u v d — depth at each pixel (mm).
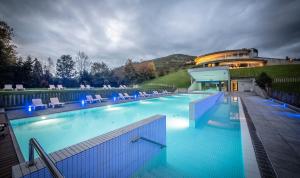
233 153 4324
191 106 6824
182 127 6828
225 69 23797
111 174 2789
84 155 2334
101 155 2598
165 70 68750
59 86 19891
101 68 46000
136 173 3385
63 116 8836
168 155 4223
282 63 40906
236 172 3447
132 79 55688
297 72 28656
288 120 6770
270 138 4516
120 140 2957
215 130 6328
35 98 10398
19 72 23312
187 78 43062
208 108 9977
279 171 2820
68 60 41719
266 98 16750
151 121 3867
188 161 3936
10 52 22578
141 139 3521
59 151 2264
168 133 6016
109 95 16281
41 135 6098
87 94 14000
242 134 4863
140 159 3514
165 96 20781
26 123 7312
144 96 19625
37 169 1876
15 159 3398
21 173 1771
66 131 6668
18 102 9586
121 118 9266
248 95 21516
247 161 3188
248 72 34500
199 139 5395
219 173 3414
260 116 7605
